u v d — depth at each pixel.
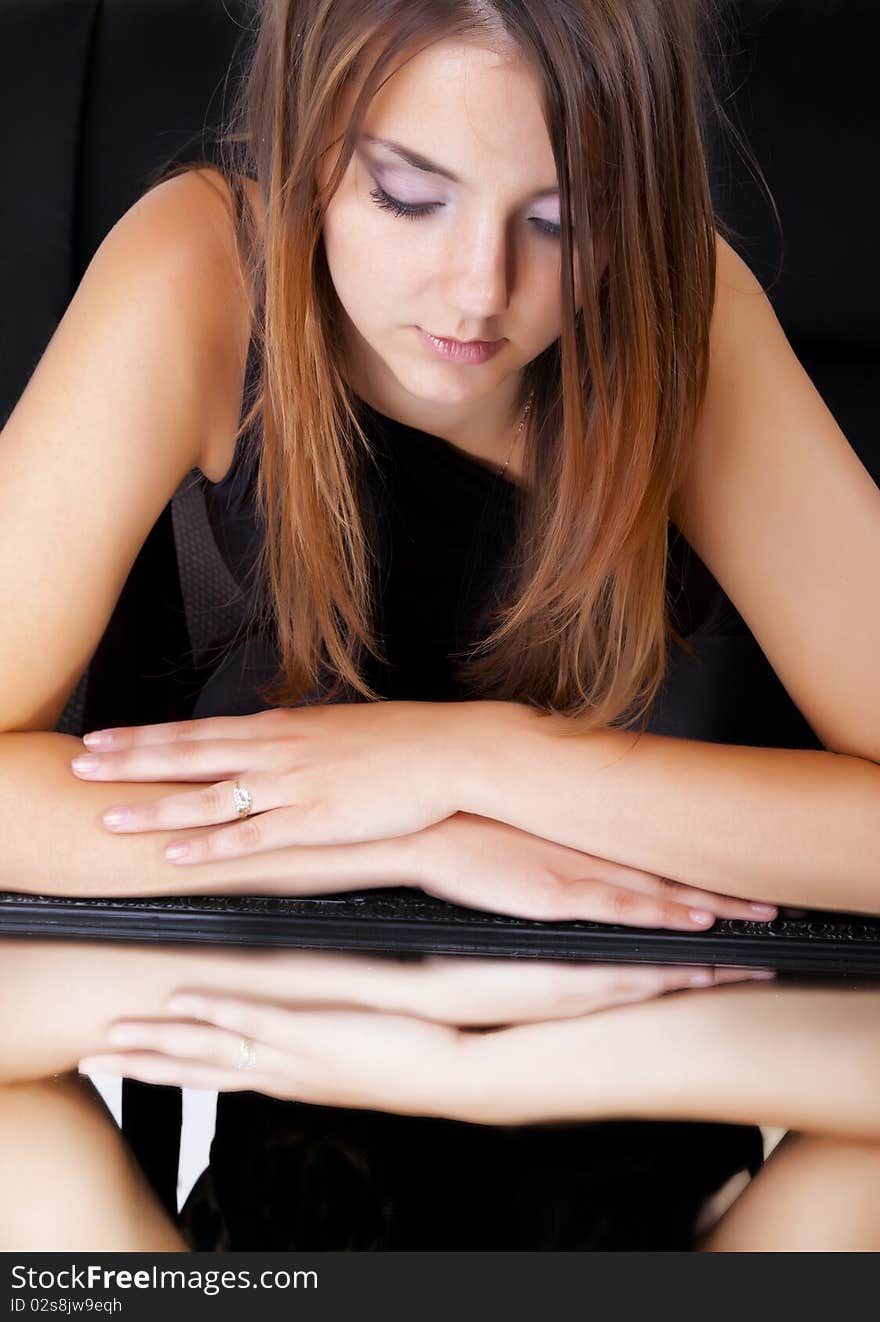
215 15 1.92
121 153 1.91
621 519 1.11
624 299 1.03
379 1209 0.65
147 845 1.04
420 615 1.41
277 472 1.21
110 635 1.58
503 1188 0.65
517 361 1.04
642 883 1.05
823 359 1.91
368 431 1.29
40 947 0.97
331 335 1.16
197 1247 0.62
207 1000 0.87
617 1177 0.68
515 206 0.94
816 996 0.92
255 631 1.47
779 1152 0.69
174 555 1.63
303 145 1.00
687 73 1.02
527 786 1.06
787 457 1.19
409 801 1.06
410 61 0.90
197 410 1.19
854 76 1.84
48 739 1.11
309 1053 0.80
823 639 1.17
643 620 1.19
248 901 1.02
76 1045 0.79
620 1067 0.79
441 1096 0.75
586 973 0.95
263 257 1.18
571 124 0.91
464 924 0.99
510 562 1.36
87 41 1.92
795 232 1.86
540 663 1.27
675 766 1.07
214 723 1.12
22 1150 0.68
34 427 1.13
